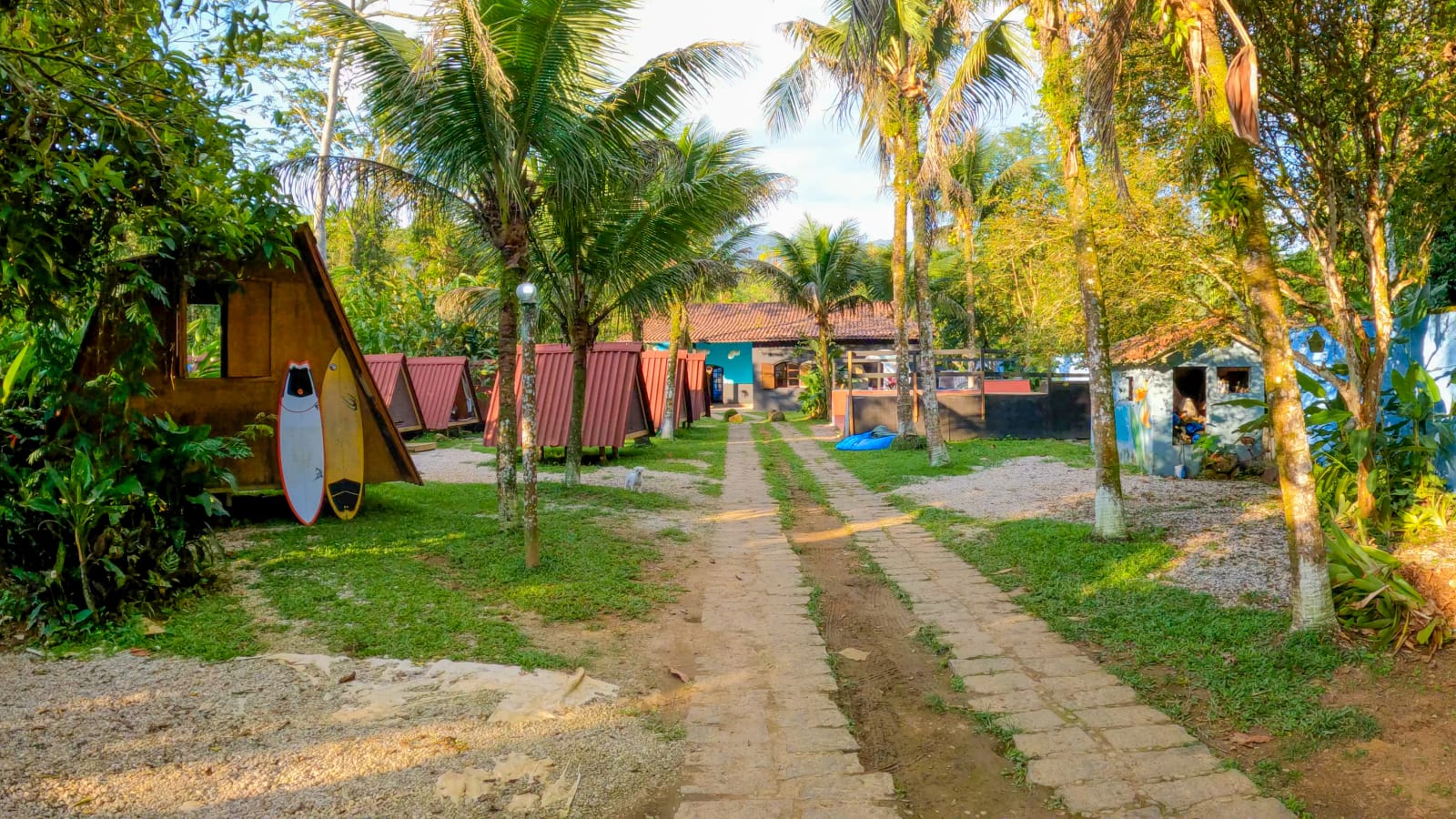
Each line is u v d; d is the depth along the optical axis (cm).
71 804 373
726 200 1243
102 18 537
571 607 711
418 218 1014
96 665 536
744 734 496
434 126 886
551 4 823
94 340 772
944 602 780
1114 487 917
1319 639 564
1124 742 484
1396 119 827
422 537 909
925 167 1352
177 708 479
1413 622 560
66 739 434
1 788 380
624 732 488
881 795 428
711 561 942
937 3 1480
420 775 418
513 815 392
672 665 607
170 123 549
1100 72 771
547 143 918
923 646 668
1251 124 556
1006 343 2839
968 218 1908
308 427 961
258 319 962
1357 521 707
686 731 498
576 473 1349
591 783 427
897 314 2056
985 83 1362
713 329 4103
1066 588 777
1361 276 997
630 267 1265
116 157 552
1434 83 768
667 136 1117
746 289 5756
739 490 1502
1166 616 667
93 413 671
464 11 766
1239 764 454
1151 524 968
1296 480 581
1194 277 1089
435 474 1539
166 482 684
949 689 578
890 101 1631
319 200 1814
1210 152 636
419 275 2916
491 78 798
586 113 979
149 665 540
